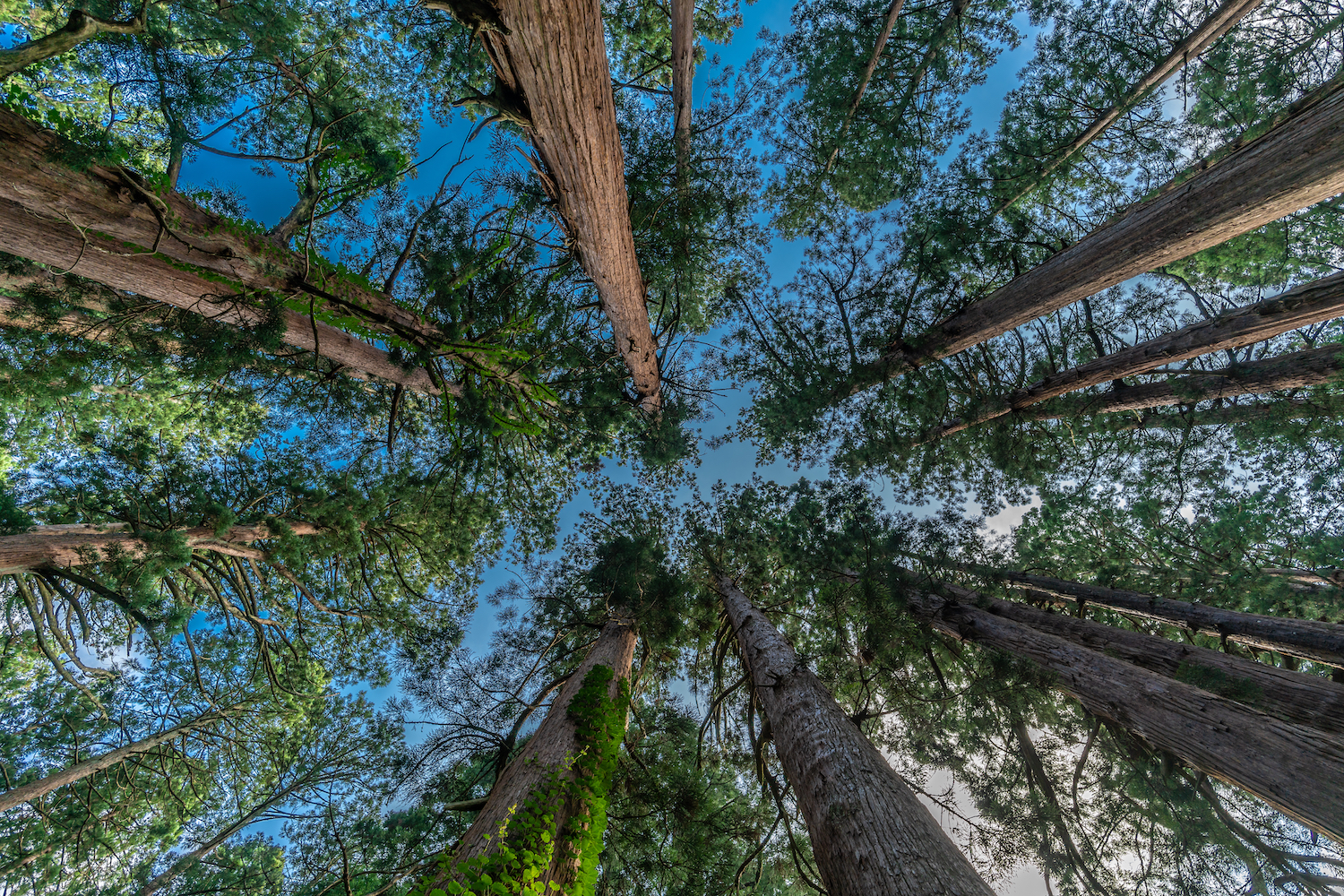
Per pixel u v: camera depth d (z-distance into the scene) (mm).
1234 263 9055
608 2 11328
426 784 6820
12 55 3623
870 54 10430
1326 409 7047
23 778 9328
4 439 8742
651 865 6938
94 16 4109
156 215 4332
